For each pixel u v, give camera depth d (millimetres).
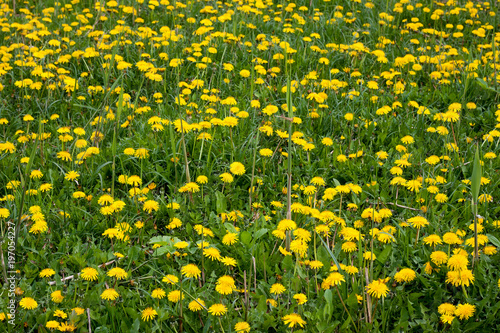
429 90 5344
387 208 3617
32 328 2582
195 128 4117
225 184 3879
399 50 6383
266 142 4457
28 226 3336
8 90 5199
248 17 7086
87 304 2709
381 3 7602
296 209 3279
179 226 3424
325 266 3039
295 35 6617
